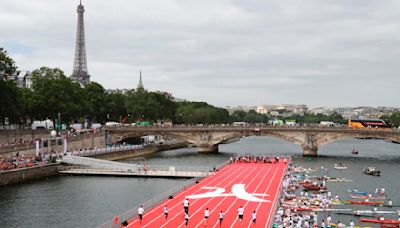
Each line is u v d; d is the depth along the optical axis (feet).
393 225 367.86
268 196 428.56
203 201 403.13
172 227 314.76
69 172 616.39
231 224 325.21
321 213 402.93
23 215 390.42
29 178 561.43
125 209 414.41
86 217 385.29
